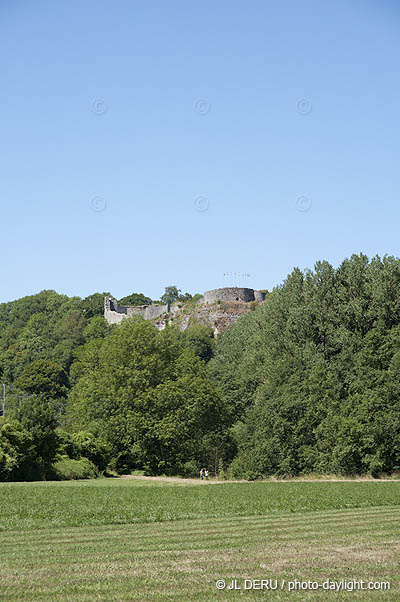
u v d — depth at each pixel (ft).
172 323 616.80
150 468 246.88
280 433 221.87
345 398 225.35
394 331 226.99
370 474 206.28
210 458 256.52
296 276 273.54
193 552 63.77
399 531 77.71
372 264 255.09
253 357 296.71
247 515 98.94
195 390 256.32
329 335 242.17
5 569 55.72
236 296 617.21
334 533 76.18
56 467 208.95
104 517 96.02
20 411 208.44
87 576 53.16
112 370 263.49
